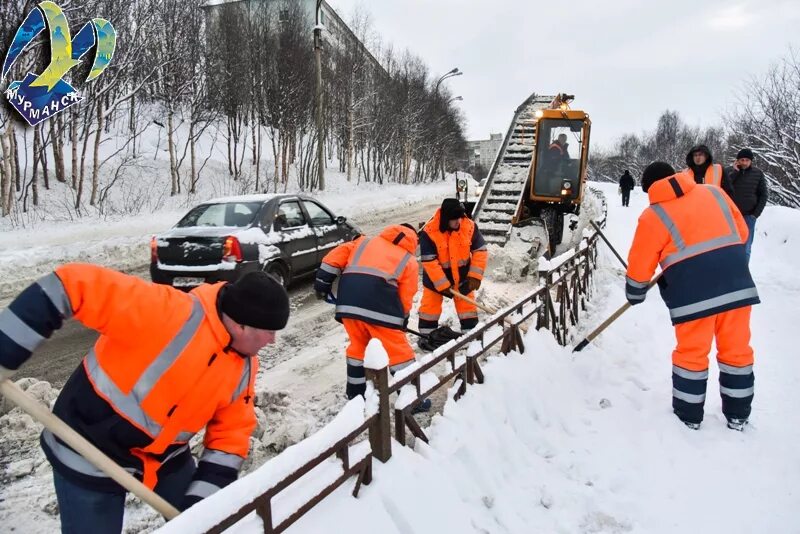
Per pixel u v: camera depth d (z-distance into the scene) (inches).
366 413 93.3
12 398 57.4
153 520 104.0
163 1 668.7
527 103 669.3
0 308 265.0
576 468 124.4
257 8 930.1
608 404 153.6
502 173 483.2
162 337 61.8
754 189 250.1
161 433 66.0
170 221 524.7
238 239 229.6
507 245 368.2
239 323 64.4
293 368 181.3
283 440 127.6
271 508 73.7
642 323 228.5
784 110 589.6
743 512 111.1
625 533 105.6
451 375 123.3
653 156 1769.2
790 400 157.6
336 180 1107.9
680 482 121.0
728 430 141.9
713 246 135.9
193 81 711.7
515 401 138.8
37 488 112.8
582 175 406.0
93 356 64.5
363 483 91.8
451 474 105.4
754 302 135.9
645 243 143.3
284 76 863.7
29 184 517.0
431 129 1545.3
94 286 58.9
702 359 140.6
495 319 140.9
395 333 131.3
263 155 1021.8
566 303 210.7
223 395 68.8
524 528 103.6
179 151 845.8
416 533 89.1
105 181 658.2
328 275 140.6
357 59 1196.5
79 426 64.1
